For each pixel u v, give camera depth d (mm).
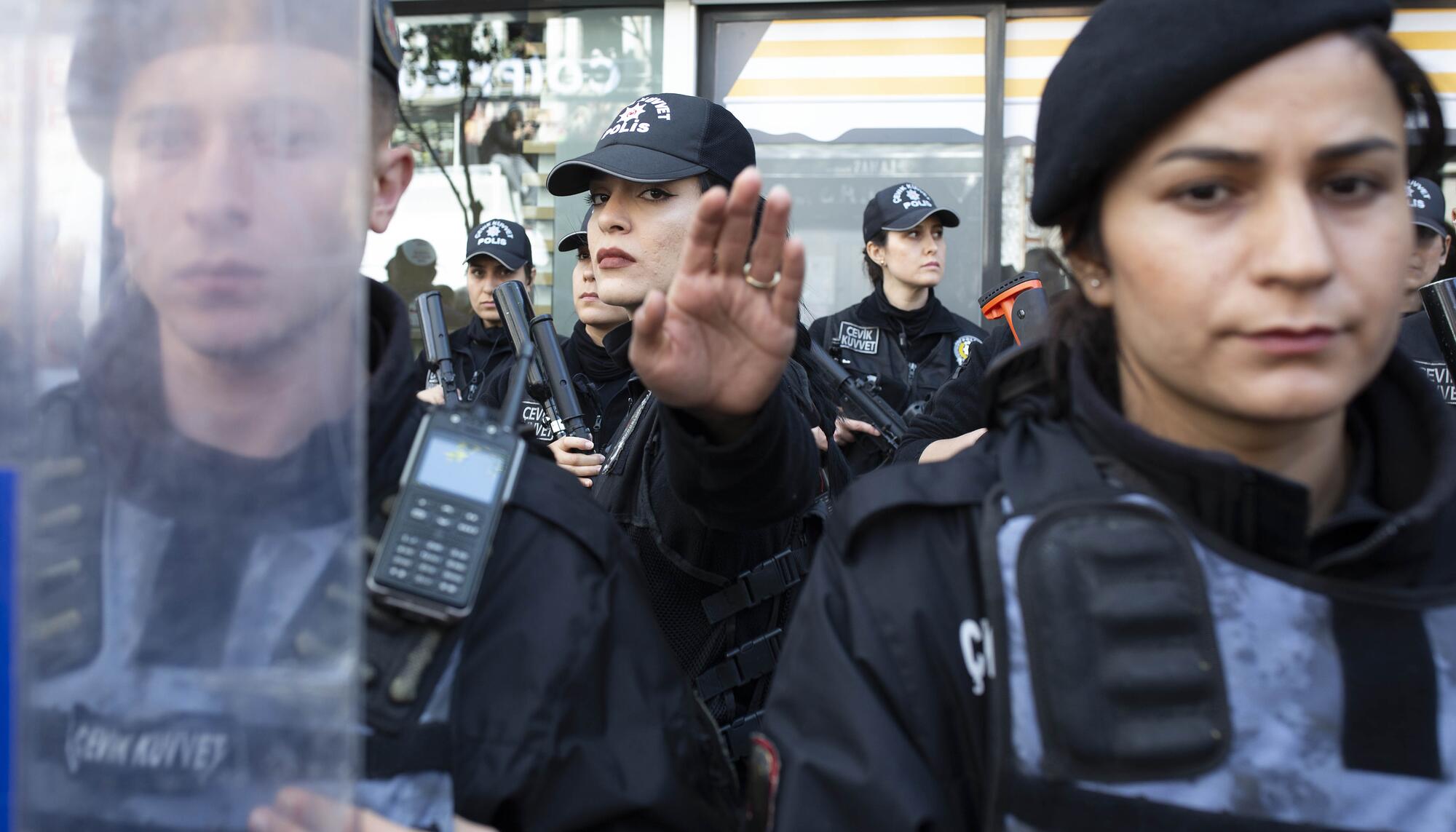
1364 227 834
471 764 946
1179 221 849
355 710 729
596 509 1097
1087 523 869
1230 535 869
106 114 758
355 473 745
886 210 3936
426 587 919
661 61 4820
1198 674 834
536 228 4930
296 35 756
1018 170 4738
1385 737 825
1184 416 919
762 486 1188
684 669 1550
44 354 752
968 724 891
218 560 747
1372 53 834
